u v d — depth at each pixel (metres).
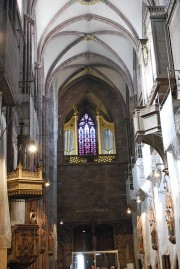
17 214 15.83
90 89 40.31
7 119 15.44
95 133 40.75
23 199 15.62
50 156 31.86
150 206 24.14
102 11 29.11
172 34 19.02
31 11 23.88
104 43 32.97
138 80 31.02
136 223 32.53
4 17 12.29
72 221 35.75
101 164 37.94
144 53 24.06
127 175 37.22
